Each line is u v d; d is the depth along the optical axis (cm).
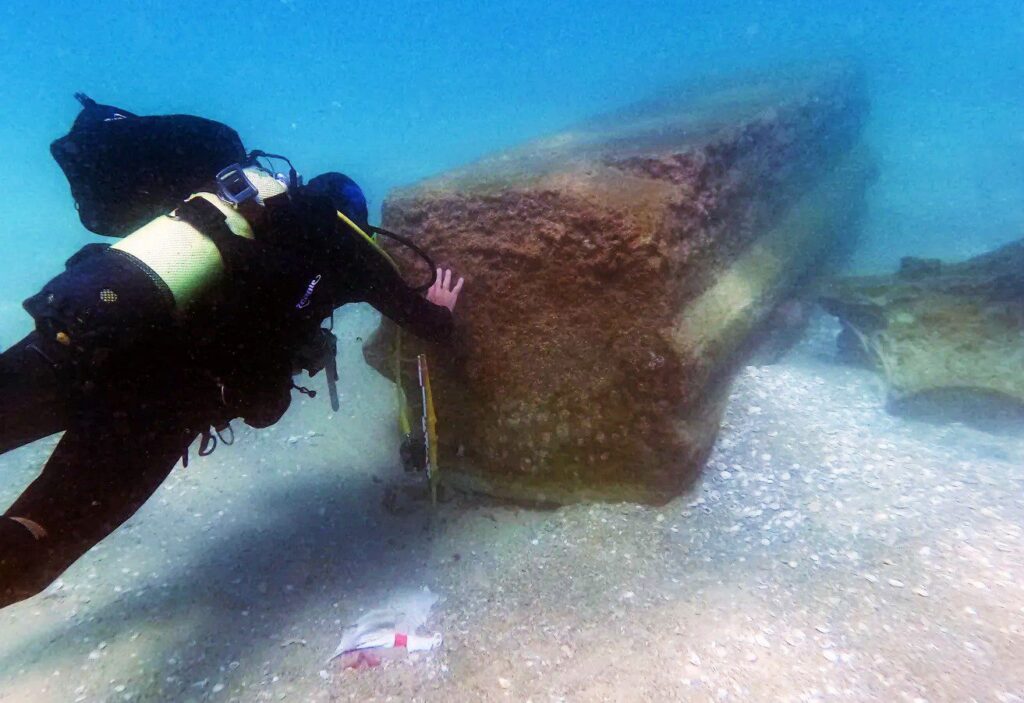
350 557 292
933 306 394
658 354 255
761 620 220
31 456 391
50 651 249
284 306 188
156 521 330
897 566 233
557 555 271
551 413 282
